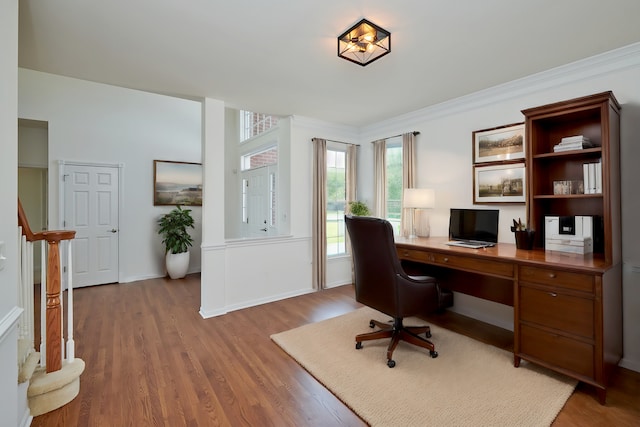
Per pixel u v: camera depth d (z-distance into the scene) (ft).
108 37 6.64
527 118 7.91
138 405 5.86
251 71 8.40
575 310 6.15
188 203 17.65
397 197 13.25
